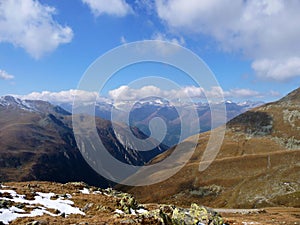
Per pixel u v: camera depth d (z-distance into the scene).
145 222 24.61
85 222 23.42
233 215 103.38
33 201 30.69
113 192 43.59
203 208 31.06
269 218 89.69
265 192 176.75
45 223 23.03
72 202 32.72
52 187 39.50
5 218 24.38
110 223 23.66
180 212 29.00
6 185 36.91
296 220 82.38
